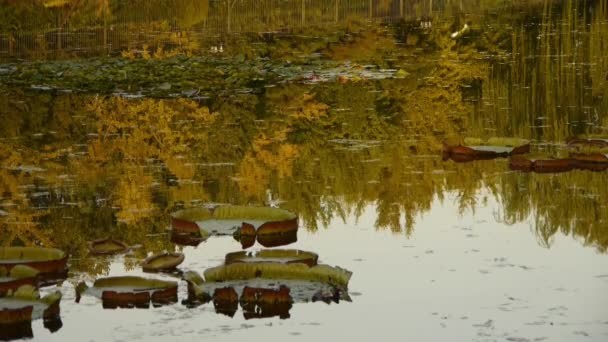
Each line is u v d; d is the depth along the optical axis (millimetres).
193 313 8500
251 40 31250
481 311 8641
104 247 10562
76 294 8914
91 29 32375
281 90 22594
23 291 8781
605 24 30266
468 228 11398
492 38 30188
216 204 12562
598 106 20000
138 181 13922
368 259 10180
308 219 11812
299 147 16438
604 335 8062
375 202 12688
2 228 11406
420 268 9875
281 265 9234
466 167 14742
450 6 37031
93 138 17234
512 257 10250
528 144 15867
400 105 20625
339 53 28875
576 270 9773
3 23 31328
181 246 10578
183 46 30156
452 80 23703
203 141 16984
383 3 36406
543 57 26234
